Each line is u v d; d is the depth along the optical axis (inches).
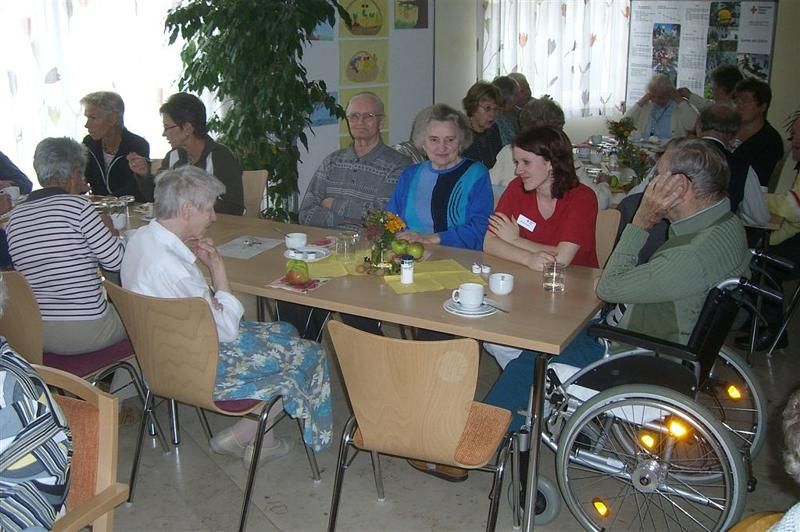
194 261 89.4
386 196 130.5
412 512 97.1
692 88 260.2
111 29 171.8
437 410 73.4
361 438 82.4
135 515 96.1
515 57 238.7
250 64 165.5
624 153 169.6
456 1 230.8
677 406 79.7
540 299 91.0
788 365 137.9
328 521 95.0
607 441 97.7
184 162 141.9
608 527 93.5
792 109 255.1
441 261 105.3
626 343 82.6
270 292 95.0
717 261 83.4
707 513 96.0
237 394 90.0
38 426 49.4
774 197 136.6
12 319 89.8
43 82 164.9
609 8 254.4
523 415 90.0
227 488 102.1
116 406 59.7
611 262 87.3
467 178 117.5
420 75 227.8
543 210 106.8
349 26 194.5
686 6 253.9
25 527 48.1
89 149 149.2
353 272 101.2
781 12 249.3
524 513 85.4
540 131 102.7
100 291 100.6
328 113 209.0
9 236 97.6
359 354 73.2
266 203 185.9
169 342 84.8
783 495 99.7
